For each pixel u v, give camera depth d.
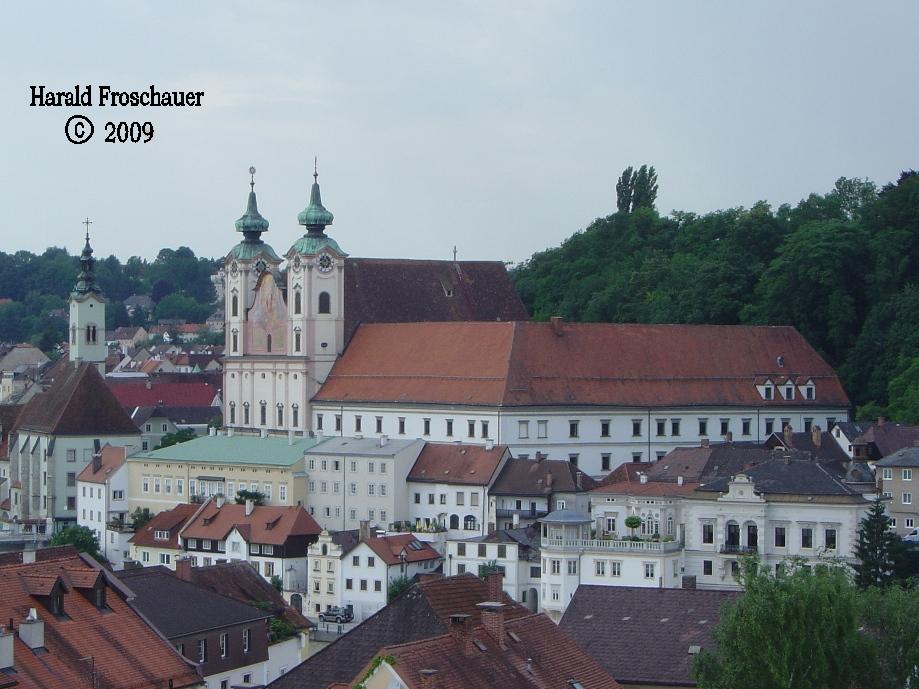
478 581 119.44
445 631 113.12
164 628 132.50
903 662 123.69
